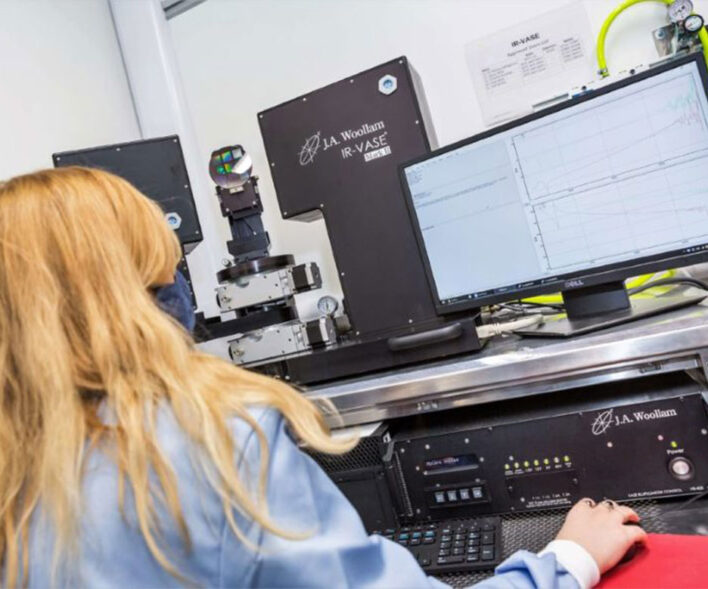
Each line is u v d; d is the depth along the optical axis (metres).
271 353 1.22
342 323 1.43
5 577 0.49
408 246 1.20
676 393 0.81
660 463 0.81
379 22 1.58
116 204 0.57
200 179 1.78
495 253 1.08
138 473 0.45
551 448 0.86
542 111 0.99
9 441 0.50
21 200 0.54
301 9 1.67
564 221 1.01
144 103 1.80
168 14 1.82
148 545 0.44
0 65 1.50
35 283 0.51
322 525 0.49
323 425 0.65
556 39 1.43
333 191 1.25
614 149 0.95
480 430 0.90
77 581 0.46
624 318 0.94
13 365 0.51
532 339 1.05
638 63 1.37
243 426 0.48
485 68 1.49
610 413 0.83
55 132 1.60
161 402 0.49
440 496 0.93
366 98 1.21
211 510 0.45
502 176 1.05
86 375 0.50
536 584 0.57
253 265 1.25
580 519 0.71
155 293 0.65
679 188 0.91
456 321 1.06
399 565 0.51
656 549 0.69
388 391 0.97
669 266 0.93
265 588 0.45
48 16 1.64
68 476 0.46
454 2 1.51
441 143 1.54
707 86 0.86
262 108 1.73
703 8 1.30
